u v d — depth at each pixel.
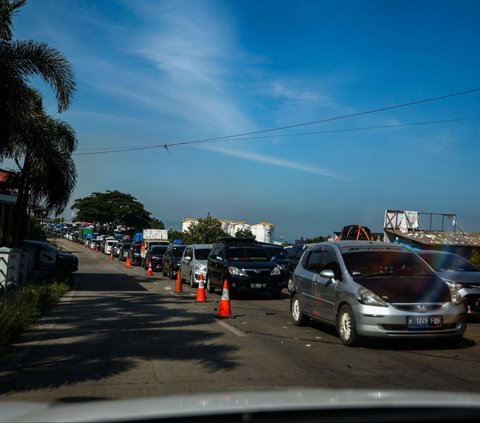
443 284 9.14
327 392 2.84
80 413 2.34
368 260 9.76
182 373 7.25
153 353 8.58
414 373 7.26
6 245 23.14
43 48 15.65
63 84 15.89
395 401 2.53
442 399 2.59
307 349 8.93
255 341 9.66
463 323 8.83
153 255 35.16
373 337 8.74
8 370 7.44
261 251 18.34
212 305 15.38
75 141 23.33
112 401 2.62
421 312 8.54
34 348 8.96
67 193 23.52
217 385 6.63
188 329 10.97
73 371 7.37
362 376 7.08
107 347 9.05
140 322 11.88
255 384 6.66
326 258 10.59
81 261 47.03
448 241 30.52
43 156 19.69
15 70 13.96
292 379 6.91
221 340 9.74
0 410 3.02
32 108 14.97
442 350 8.84
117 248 55.44
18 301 11.76
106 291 19.47
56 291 16.80
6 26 13.27
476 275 12.68
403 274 9.58
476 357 8.33
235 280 16.91
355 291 8.95
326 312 9.98
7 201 28.67
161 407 2.41
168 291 19.89
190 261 21.84
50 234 109.12
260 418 2.23
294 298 11.66
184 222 65.62
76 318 12.44
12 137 15.55
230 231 62.38
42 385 6.64
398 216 33.03
